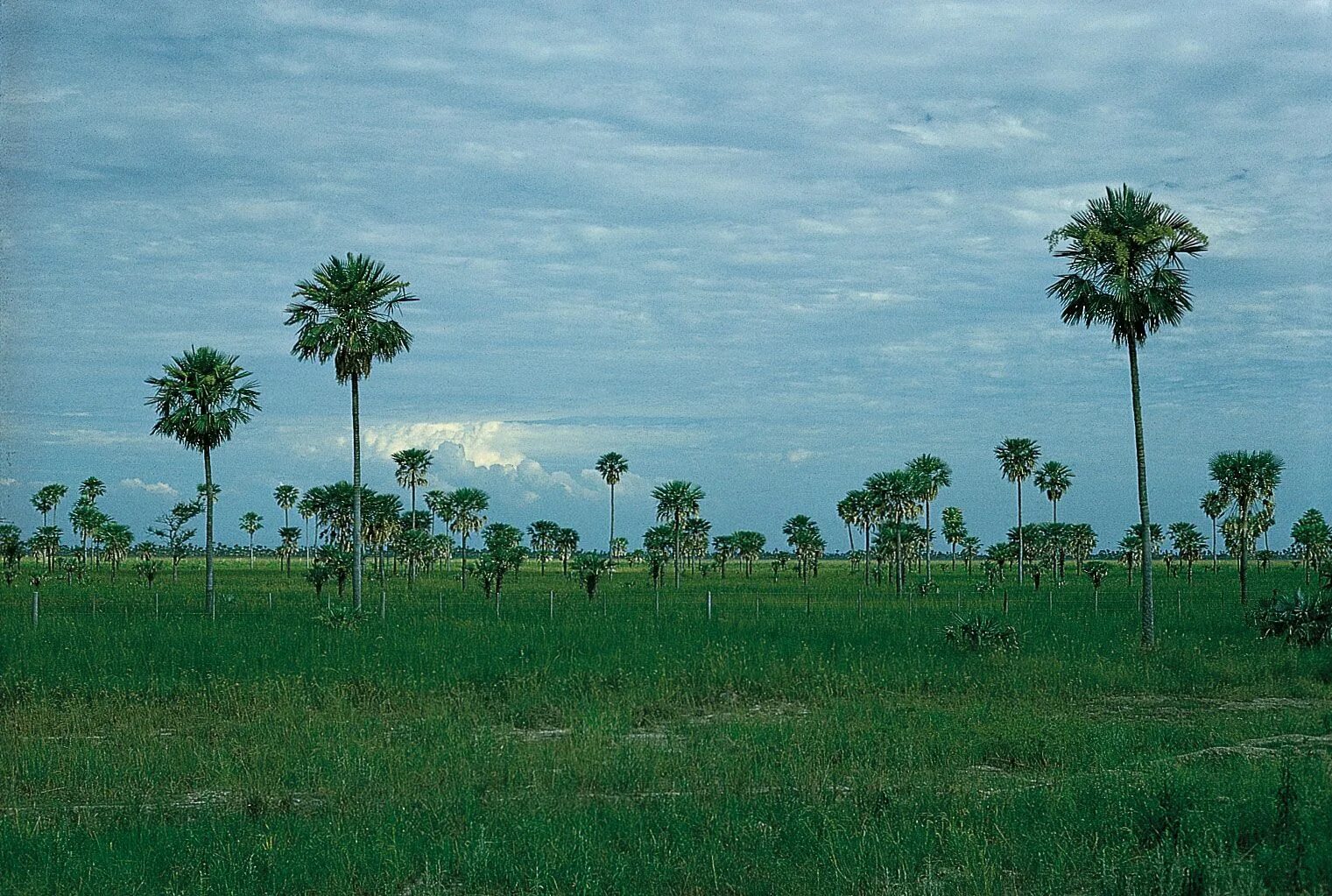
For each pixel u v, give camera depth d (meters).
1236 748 15.94
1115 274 33.66
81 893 9.30
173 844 10.78
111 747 16.08
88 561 130.00
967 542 128.62
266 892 9.51
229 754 15.41
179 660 25.45
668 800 12.60
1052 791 12.36
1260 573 116.19
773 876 9.52
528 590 76.94
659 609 48.97
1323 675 26.09
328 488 114.75
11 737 17.36
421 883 9.50
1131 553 92.75
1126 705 22.17
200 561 173.50
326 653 26.78
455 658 25.61
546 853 10.09
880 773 14.41
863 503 94.94
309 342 44.81
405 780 13.75
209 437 47.72
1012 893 8.99
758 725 18.09
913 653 27.39
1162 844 9.45
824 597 69.00
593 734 16.81
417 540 99.31
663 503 98.25
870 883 9.27
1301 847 9.23
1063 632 33.59
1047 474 111.62
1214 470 57.06
